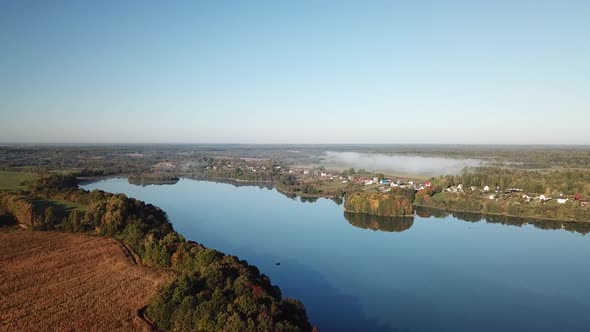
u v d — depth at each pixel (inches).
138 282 3110.2
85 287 3031.5
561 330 3572.8
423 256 5556.1
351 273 4862.2
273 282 4554.6
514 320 3745.1
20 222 4899.1
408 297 4200.3
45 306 2748.5
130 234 3986.2
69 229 4485.7
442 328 3580.2
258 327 2331.4
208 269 2940.5
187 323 2476.6
